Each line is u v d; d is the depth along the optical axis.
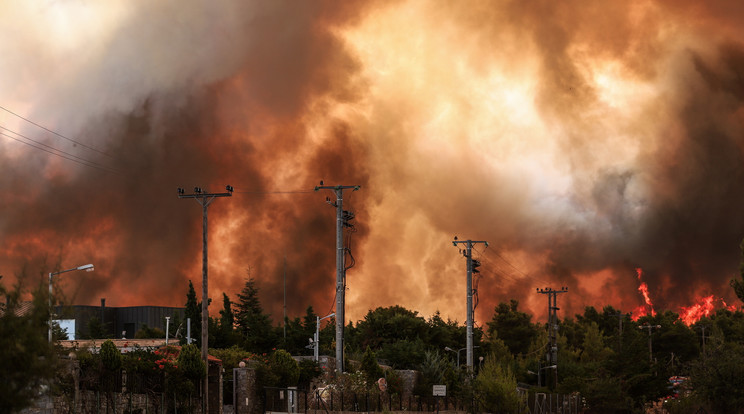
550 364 104.81
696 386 63.12
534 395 77.31
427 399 69.19
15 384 19.52
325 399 55.28
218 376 47.09
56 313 21.80
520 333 143.00
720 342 65.81
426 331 104.50
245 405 48.47
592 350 123.56
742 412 60.75
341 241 59.75
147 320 115.94
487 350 117.06
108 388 34.72
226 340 90.50
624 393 87.12
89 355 33.94
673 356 141.38
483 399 67.38
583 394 87.75
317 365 58.09
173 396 40.25
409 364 78.75
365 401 58.06
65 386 30.77
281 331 99.75
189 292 89.75
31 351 19.81
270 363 53.38
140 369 38.06
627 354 90.25
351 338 102.88
